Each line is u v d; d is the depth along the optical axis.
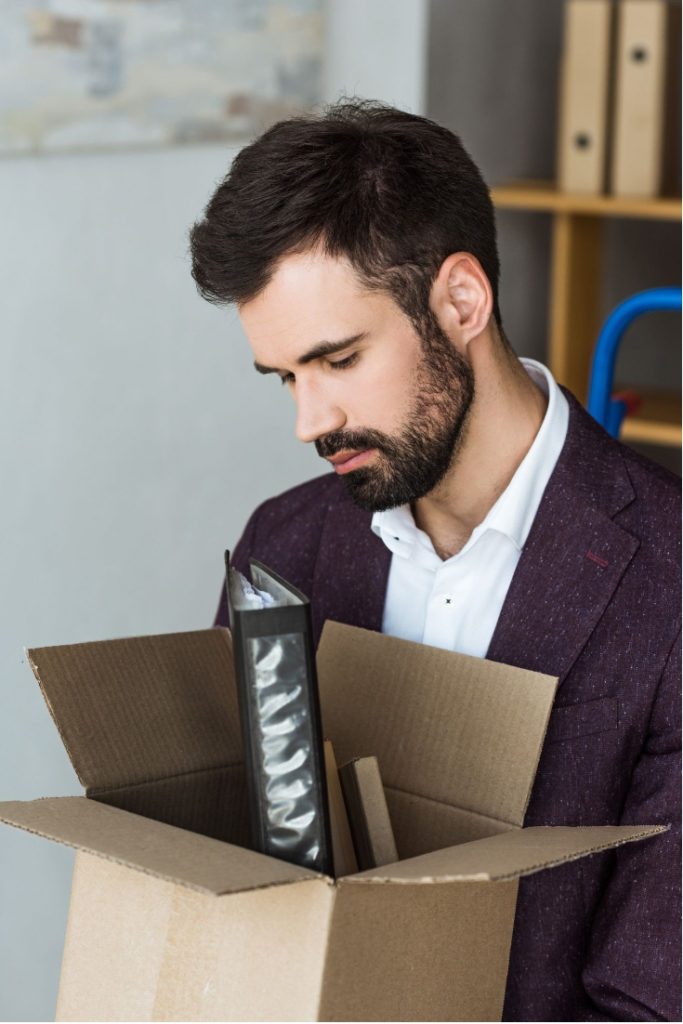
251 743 0.96
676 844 1.22
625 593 1.28
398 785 1.20
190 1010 0.99
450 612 1.36
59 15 2.15
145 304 2.42
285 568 1.51
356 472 1.26
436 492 1.36
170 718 1.18
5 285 2.19
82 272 2.31
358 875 0.92
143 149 2.36
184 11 2.34
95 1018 1.04
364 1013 0.96
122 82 2.27
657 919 1.21
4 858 2.36
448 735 1.18
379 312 1.19
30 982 2.46
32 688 2.36
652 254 3.68
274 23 2.49
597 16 3.08
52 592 2.36
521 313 3.45
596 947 1.25
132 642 1.18
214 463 2.60
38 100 2.15
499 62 3.15
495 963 1.07
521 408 1.35
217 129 2.43
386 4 2.68
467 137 3.07
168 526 2.54
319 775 0.96
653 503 1.32
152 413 2.47
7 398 2.23
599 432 1.38
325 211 1.15
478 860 0.92
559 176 3.19
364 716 1.23
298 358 1.19
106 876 1.05
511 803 1.13
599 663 1.28
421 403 1.23
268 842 0.96
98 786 1.12
